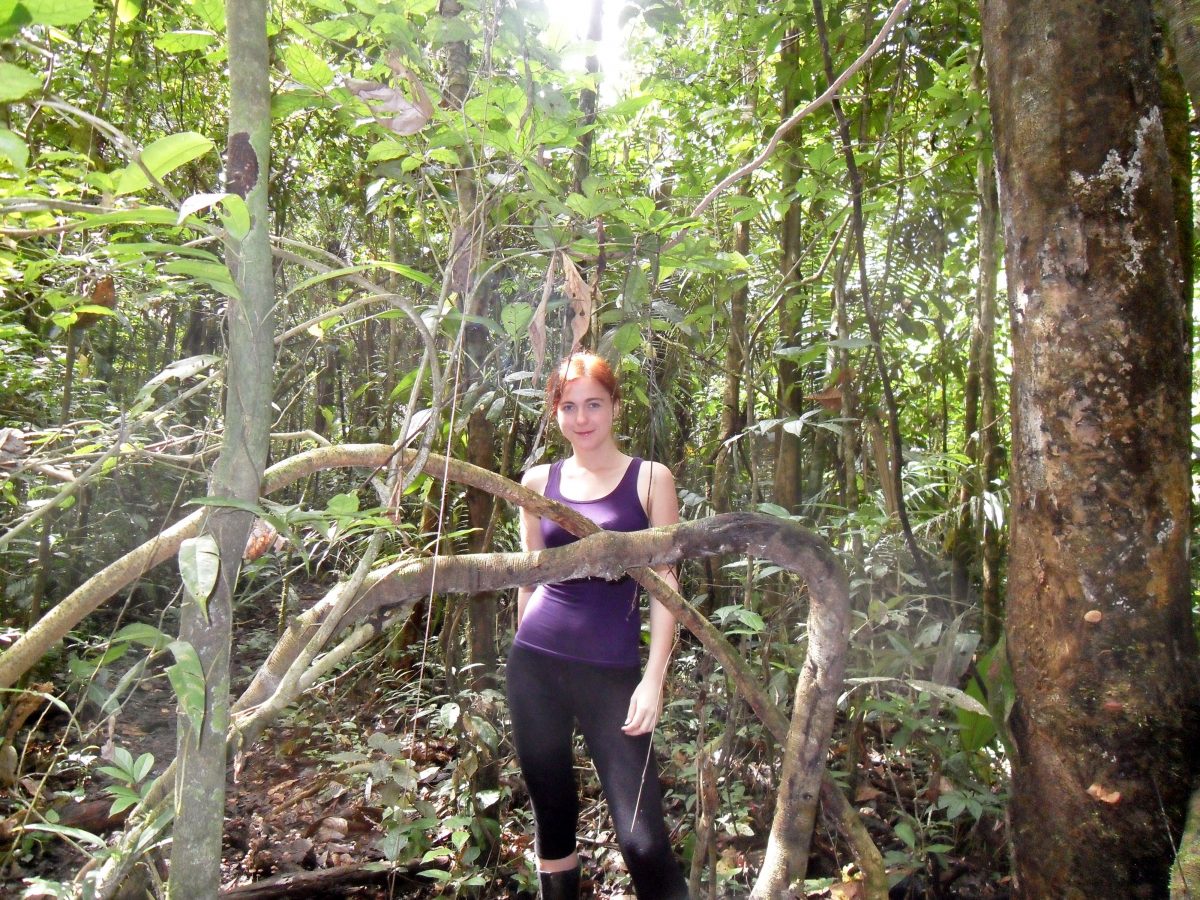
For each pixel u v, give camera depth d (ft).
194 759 3.29
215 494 3.31
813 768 5.08
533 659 7.01
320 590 18.52
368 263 3.90
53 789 8.89
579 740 9.68
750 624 6.84
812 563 4.71
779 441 10.43
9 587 11.96
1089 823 4.78
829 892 7.27
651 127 13.26
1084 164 4.79
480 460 9.08
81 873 3.92
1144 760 4.68
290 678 3.85
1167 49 6.34
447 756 10.03
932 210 10.21
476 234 5.11
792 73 10.39
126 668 12.73
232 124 3.29
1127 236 4.75
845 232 8.36
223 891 7.41
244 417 3.32
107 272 5.46
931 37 9.90
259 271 3.33
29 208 2.92
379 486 4.45
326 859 8.16
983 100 8.21
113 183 3.05
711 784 5.82
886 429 10.15
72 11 2.60
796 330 10.43
